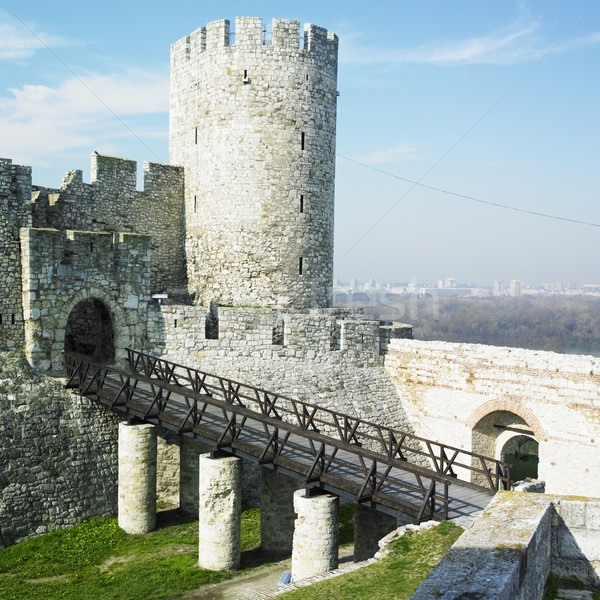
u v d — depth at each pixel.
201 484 16.77
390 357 26.94
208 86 27.83
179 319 23.22
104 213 26.98
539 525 7.09
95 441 20.31
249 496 22.09
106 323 24.23
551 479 21.62
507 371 22.95
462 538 6.73
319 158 28.44
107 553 17.53
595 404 20.45
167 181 29.28
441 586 5.66
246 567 17.14
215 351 23.62
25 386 19.66
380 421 25.48
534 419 22.12
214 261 28.00
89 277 21.55
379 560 11.94
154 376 22.66
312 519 14.80
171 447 22.09
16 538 17.83
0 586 15.35
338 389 25.19
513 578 5.84
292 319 24.72
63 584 15.56
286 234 27.62
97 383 19.73
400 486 13.84
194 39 28.66
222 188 27.52
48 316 20.53
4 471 18.20
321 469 15.06
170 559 17.12
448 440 24.78
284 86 27.31
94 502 19.64
